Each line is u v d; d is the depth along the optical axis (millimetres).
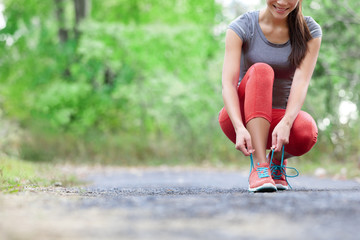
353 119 10461
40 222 1915
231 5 15680
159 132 16578
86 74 16672
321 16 9430
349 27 9594
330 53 9727
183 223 1902
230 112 3346
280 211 2160
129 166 13594
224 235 1675
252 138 3297
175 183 6000
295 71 3471
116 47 16078
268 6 3371
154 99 16109
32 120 15047
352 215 2061
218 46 16156
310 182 5883
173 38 15633
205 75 15484
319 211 2156
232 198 2678
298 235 1676
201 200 2582
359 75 10180
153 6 17750
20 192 3113
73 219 1989
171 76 15898
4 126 11898
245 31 3486
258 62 3500
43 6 18016
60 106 16312
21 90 17344
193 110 14859
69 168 10859
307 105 10336
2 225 1845
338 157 10438
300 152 3521
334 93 10586
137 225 1859
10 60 17703
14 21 17734
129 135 15758
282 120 3314
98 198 2811
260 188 3191
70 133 15398
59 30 18016
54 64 17156
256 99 3285
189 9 16844
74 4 17562
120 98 16875
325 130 10422
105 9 18453
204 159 14086
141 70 16672
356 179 6812
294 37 3436
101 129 16312
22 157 12266
